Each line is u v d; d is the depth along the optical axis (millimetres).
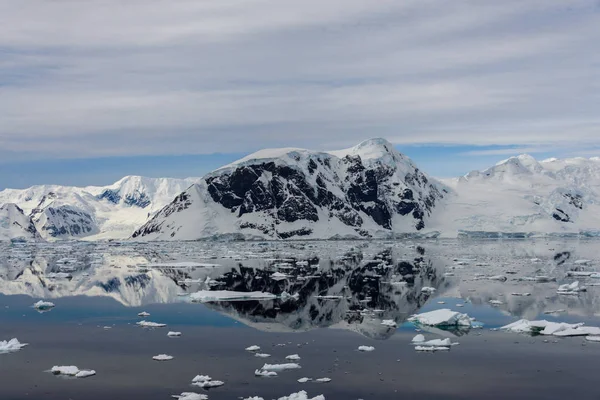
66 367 44906
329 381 42219
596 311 69000
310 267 128000
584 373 44031
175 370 44906
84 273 120562
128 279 107062
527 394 39781
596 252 182000
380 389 40625
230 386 41031
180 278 107688
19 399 38750
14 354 50000
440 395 39562
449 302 76438
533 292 84875
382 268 124562
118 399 38562
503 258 154750
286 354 49594
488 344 52750
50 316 67750
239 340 54781
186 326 61250
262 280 102188
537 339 54594
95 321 64500
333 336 56469
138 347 52125
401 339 55094
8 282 104625
